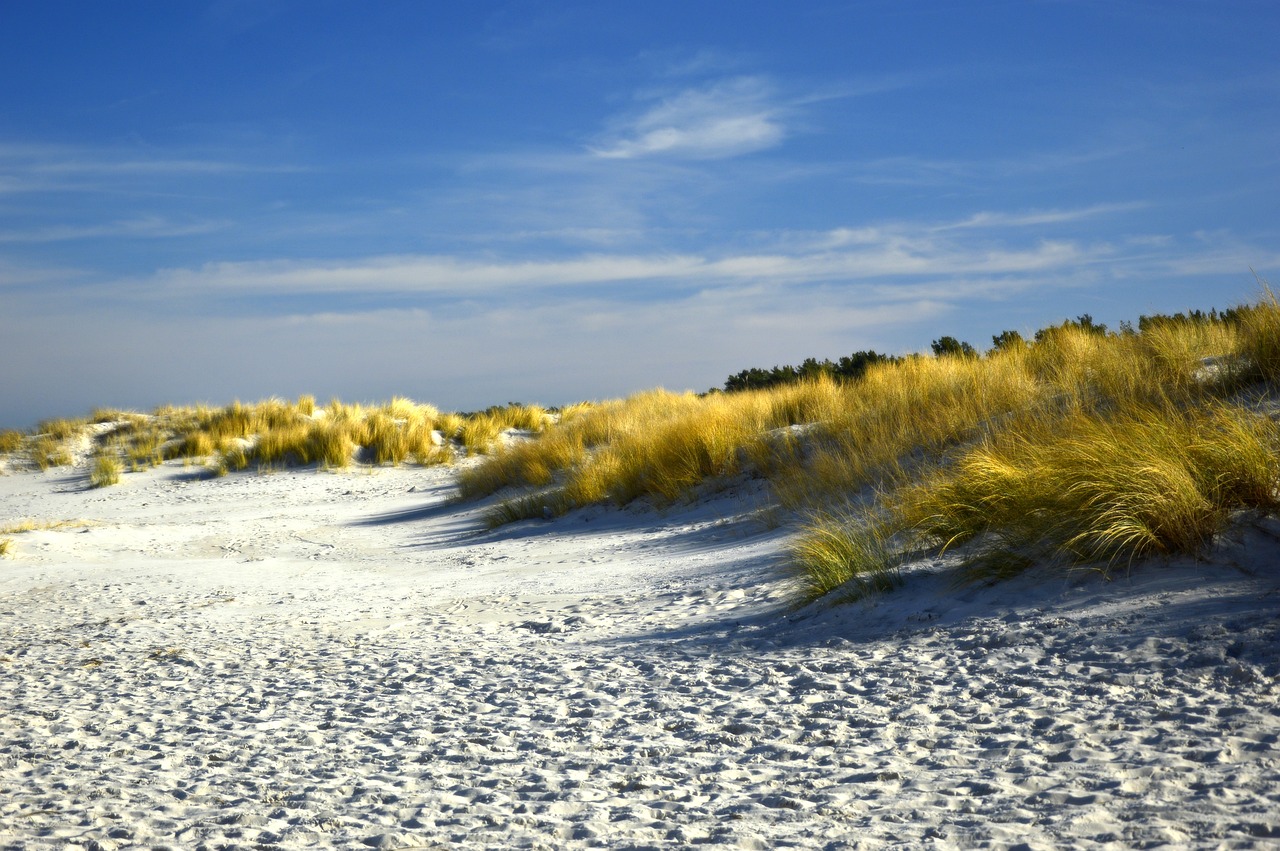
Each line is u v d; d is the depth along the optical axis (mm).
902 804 3496
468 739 5066
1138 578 6109
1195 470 6504
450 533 17172
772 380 29250
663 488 15586
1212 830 2932
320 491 24062
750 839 3236
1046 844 2947
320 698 6418
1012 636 5699
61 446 29516
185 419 31781
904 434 13133
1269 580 5562
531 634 8375
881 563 7816
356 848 3436
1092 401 10977
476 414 33375
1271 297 10586
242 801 4141
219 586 13062
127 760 5023
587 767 4395
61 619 10969
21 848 3508
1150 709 4246
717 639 7148
